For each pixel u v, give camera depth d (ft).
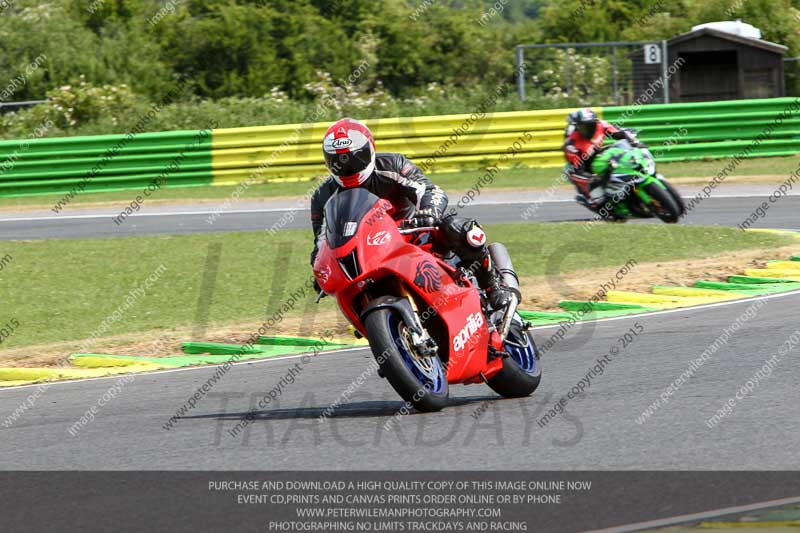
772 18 401.08
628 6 456.04
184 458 60.39
